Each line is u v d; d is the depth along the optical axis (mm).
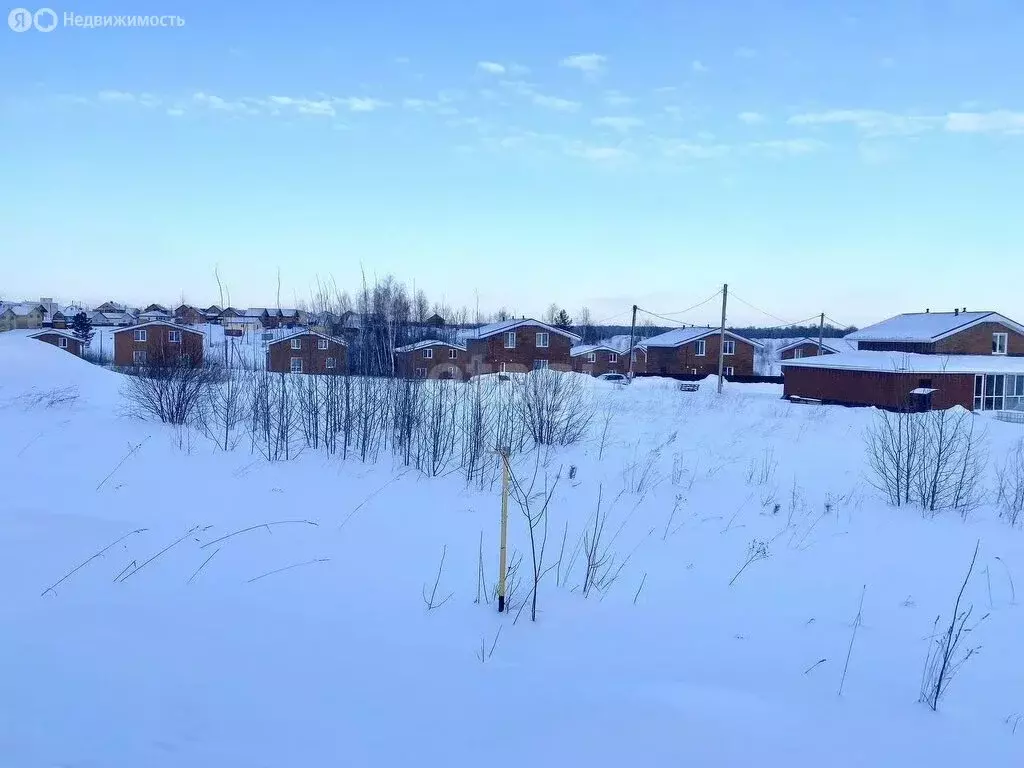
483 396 18469
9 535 8062
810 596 8797
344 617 6809
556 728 5008
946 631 7883
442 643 6402
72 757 4090
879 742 5254
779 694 5949
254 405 16016
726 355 59906
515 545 9914
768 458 17484
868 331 46781
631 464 15727
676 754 4789
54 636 5656
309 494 11797
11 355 20859
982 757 5164
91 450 13242
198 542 8617
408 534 10047
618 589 8469
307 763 4289
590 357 65688
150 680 5121
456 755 4547
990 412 34594
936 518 12992
